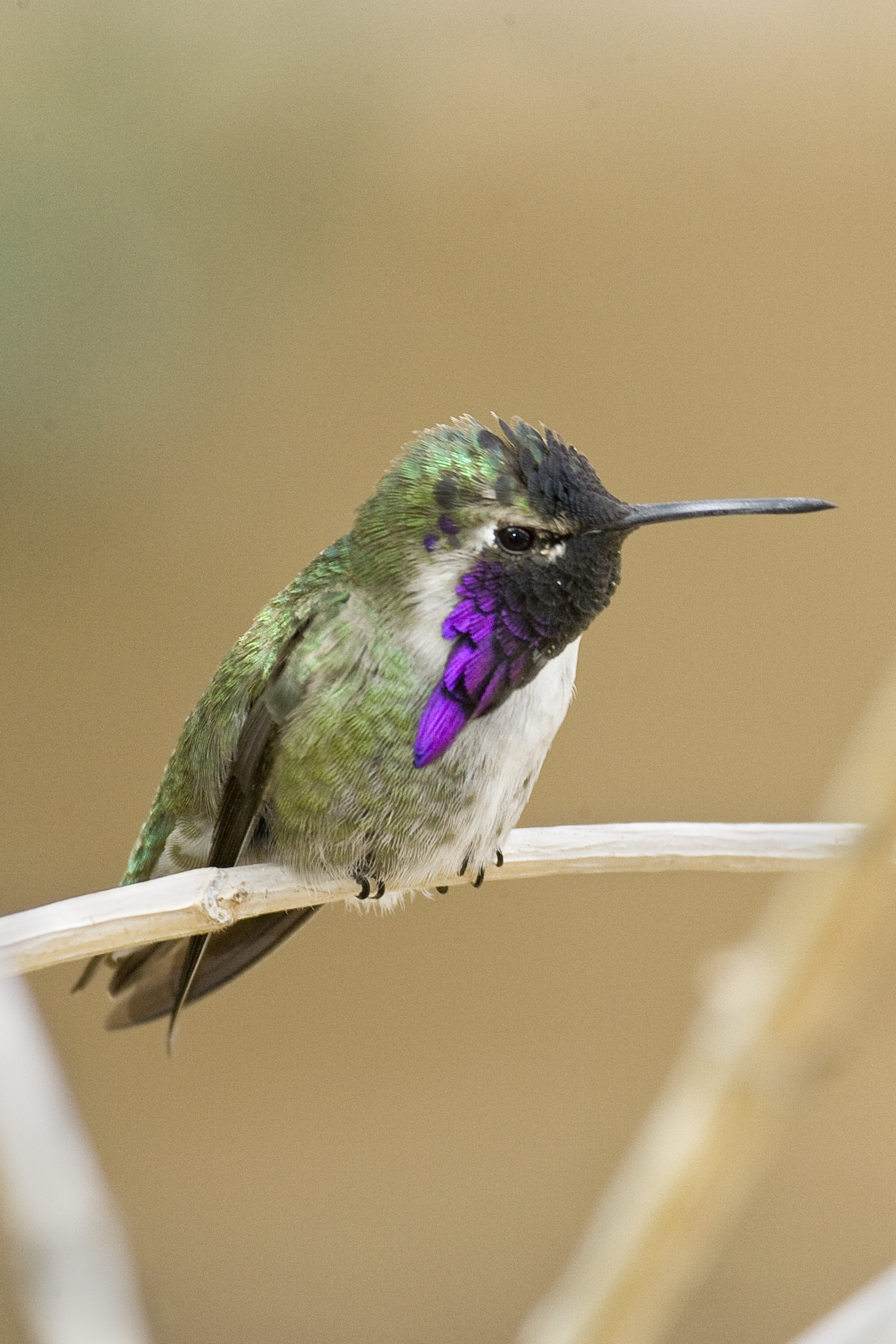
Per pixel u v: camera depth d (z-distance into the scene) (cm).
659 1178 169
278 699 197
